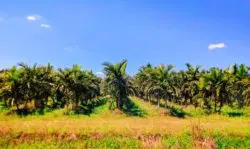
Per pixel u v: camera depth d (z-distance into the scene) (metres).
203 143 26.80
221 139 29.31
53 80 68.38
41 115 57.81
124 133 31.14
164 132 31.70
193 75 80.62
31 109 62.31
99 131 31.45
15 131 30.59
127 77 65.62
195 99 71.69
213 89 68.00
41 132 30.66
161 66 72.19
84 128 32.84
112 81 64.19
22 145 27.58
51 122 41.34
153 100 90.31
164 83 70.56
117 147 27.30
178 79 83.81
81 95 65.19
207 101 70.75
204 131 31.56
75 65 66.12
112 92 64.38
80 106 65.62
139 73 89.81
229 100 68.81
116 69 64.81
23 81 61.03
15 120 49.31
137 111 64.81
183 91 82.94
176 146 26.36
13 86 59.84
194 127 32.16
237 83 72.31
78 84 64.38
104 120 49.53
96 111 63.06
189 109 71.88
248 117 59.94
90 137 30.14
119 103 65.06
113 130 32.12
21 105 66.81
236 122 46.72
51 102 75.06
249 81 68.00
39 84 63.34
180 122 44.19
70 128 32.56
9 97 59.81
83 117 57.22
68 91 64.25
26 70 62.34
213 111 67.81
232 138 29.94
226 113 65.62
